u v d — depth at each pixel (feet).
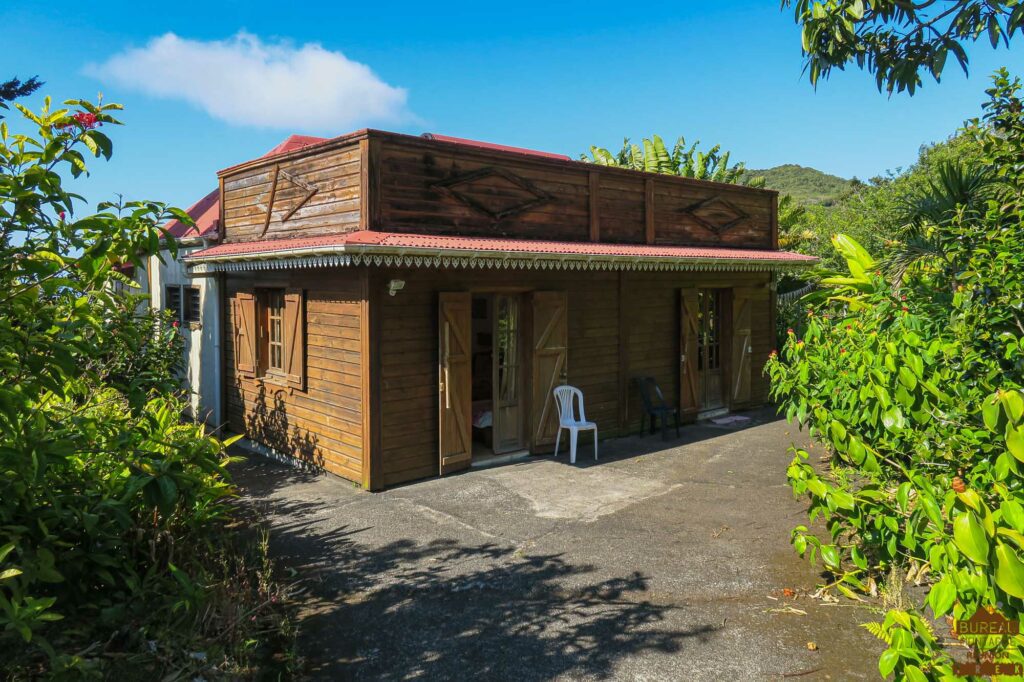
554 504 22.86
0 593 8.52
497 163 27.68
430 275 26.03
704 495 23.73
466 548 18.90
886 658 8.96
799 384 15.71
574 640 13.94
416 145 25.20
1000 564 7.30
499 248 24.90
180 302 39.81
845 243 22.15
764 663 12.93
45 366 10.05
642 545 18.95
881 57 17.62
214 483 16.48
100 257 10.73
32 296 10.09
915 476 11.28
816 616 14.76
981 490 11.27
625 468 27.61
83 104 10.79
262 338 31.65
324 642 13.98
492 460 28.48
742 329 39.45
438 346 26.11
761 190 40.55
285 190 29.50
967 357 14.07
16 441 9.58
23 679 9.50
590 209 31.12
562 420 29.22
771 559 17.84
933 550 9.12
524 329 29.60
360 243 21.53
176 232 41.32
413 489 24.82
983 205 22.99
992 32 16.07
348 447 25.85
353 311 25.17
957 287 19.25
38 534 10.75
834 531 14.83
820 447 30.66
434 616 15.06
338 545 19.19
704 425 36.24
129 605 11.89
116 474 12.60
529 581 16.69
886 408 12.89
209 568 14.70
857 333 15.75
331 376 26.61
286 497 24.06
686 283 36.29
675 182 35.22
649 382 34.09
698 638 13.92
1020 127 18.92
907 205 25.90
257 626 13.82
